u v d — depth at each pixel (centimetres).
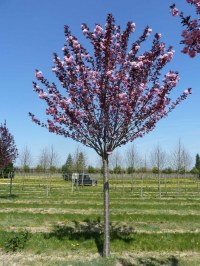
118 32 1116
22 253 1168
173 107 1146
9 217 1744
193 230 1571
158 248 1236
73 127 1125
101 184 6072
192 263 1093
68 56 1106
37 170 7662
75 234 1368
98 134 1110
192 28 632
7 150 3073
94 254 1168
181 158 4838
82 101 1098
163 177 7131
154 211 2108
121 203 2517
